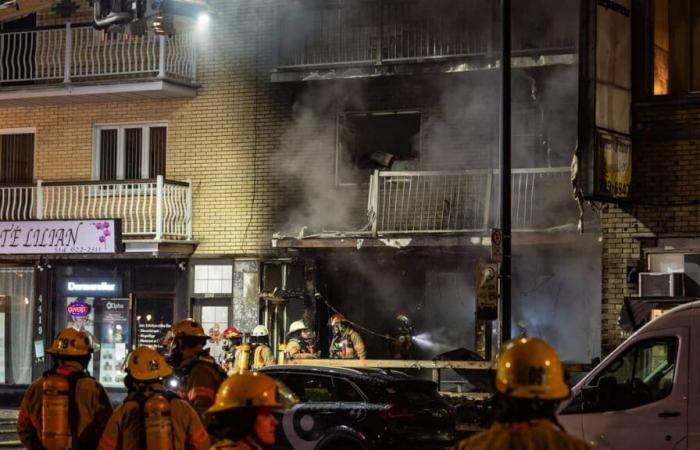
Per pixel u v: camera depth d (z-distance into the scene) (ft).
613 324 73.36
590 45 66.59
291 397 19.69
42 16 96.22
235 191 88.84
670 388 41.32
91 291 94.02
